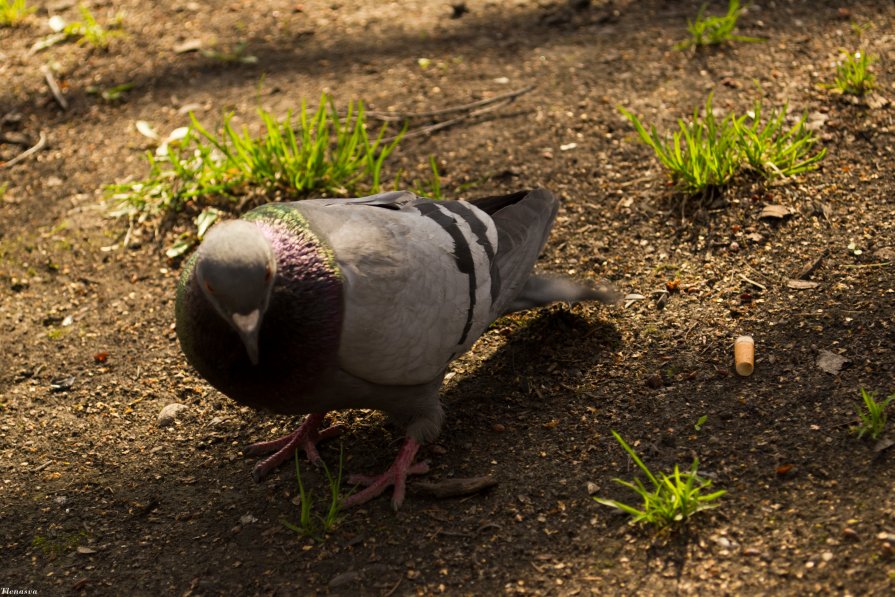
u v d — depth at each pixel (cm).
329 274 142
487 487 145
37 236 167
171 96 181
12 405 154
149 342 158
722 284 155
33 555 145
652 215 161
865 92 167
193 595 142
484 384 152
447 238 147
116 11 209
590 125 169
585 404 149
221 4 209
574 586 140
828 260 155
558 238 161
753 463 143
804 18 177
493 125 171
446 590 141
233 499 147
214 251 139
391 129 172
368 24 197
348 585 141
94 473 150
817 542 139
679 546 140
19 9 209
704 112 168
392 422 151
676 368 150
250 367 142
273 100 177
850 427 144
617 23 185
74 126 177
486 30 190
